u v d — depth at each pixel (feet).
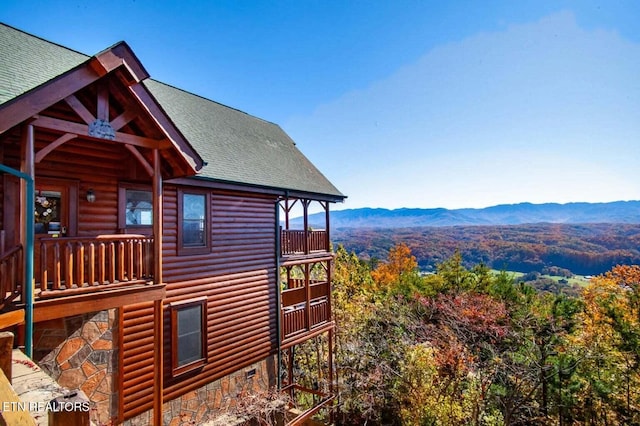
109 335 22.66
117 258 18.48
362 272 98.99
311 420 35.76
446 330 46.96
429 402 38.81
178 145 20.38
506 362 42.27
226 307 30.96
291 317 37.14
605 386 42.70
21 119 14.49
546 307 57.31
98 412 21.91
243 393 32.01
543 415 42.47
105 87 17.79
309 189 38.63
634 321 47.80
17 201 19.15
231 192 32.01
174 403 26.71
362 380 41.52
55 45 27.07
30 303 14.61
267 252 35.17
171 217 27.32
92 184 22.86
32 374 10.65
